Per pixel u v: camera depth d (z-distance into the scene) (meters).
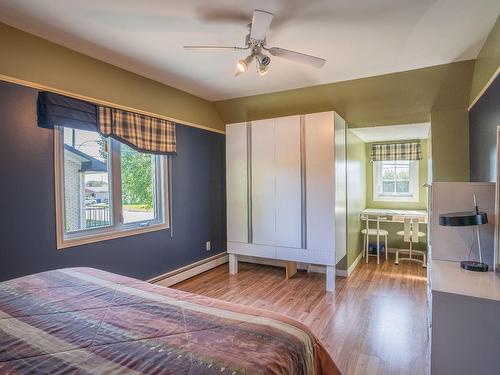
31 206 2.38
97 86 2.85
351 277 4.05
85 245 2.78
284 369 1.03
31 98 2.37
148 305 1.45
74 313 1.36
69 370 0.97
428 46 2.59
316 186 3.59
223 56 2.82
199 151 4.21
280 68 3.07
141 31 2.35
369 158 5.97
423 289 3.56
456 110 3.42
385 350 2.29
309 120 3.62
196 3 1.98
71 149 2.73
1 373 0.96
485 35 2.39
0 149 2.20
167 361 1.01
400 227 5.50
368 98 3.59
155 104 3.47
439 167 3.51
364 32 2.36
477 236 2.07
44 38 2.44
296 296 3.37
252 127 3.99
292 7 2.02
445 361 1.67
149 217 3.56
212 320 1.31
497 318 1.57
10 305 1.44
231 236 4.18
